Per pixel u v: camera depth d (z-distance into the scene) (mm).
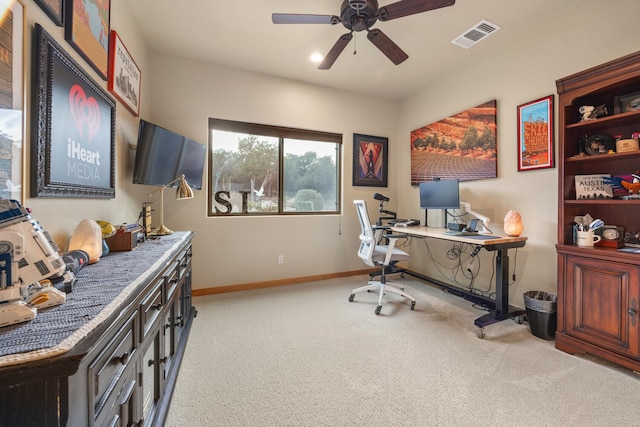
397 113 4129
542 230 2377
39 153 1003
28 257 642
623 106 1804
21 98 915
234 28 2422
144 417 1009
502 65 2680
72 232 1277
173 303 1515
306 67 3125
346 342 2018
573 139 1990
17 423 484
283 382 1562
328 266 3713
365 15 1767
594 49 2039
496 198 2764
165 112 2855
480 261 2984
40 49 999
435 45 2686
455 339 2068
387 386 1533
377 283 2986
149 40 2611
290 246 3480
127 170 2098
